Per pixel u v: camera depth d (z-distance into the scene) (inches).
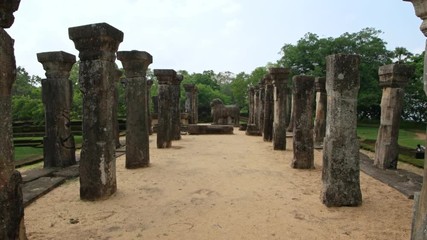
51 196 244.5
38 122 953.5
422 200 112.3
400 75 343.6
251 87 991.0
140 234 171.9
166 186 271.6
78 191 258.4
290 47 1307.8
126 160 351.3
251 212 205.5
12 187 124.4
